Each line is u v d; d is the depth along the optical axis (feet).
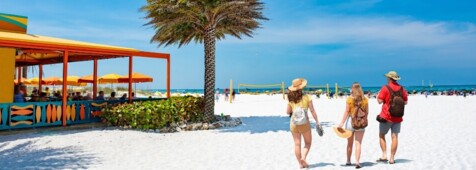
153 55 49.16
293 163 24.14
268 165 23.66
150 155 27.40
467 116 57.47
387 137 35.27
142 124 40.70
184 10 45.50
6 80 40.70
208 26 48.14
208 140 34.81
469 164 23.09
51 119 40.34
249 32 53.36
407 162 23.81
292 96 21.43
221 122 46.14
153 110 39.99
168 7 44.78
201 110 47.60
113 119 42.83
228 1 46.68
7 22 47.34
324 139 34.12
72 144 31.94
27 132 38.04
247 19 48.37
